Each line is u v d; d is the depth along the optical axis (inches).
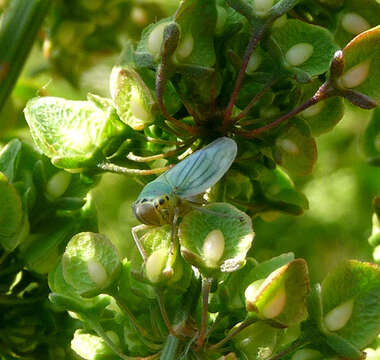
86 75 4.7
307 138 3.3
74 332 3.5
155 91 3.2
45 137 3.3
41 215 3.5
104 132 3.3
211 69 3.1
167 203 3.1
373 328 3.1
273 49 3.1
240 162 3.4
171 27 3.0
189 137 3.3
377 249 3.6
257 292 3.0
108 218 6.4
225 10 3.1
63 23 4.6
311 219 6.3
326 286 3.1
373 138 3.8
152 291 3.2
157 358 3.2
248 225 3.0
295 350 3.1
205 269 3.0
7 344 3.5
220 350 3.1
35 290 3.5
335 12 3.3
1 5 3.9
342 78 3.1
